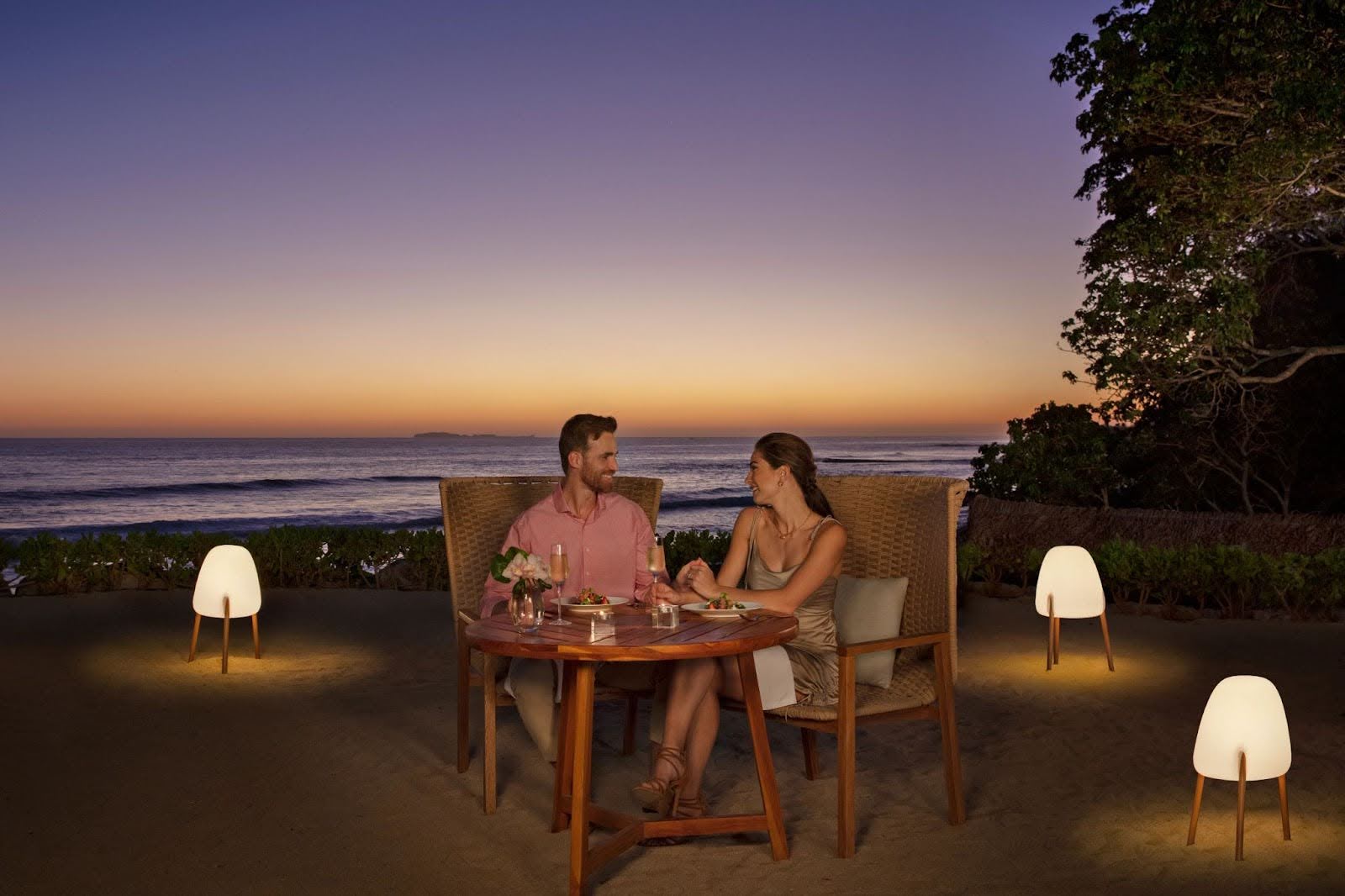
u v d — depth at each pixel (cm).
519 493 556
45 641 782
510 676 452
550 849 406
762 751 393
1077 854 398
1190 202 1272
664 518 4047
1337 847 396
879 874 380
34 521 3819
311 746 540
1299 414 1612
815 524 459
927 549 455
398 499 4753
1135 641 812
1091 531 1200
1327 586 872
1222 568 907
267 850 404
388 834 421
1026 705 634
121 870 382
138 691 648
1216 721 399
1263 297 1598
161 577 1056
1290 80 1059
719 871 384
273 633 844
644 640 357
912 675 446
